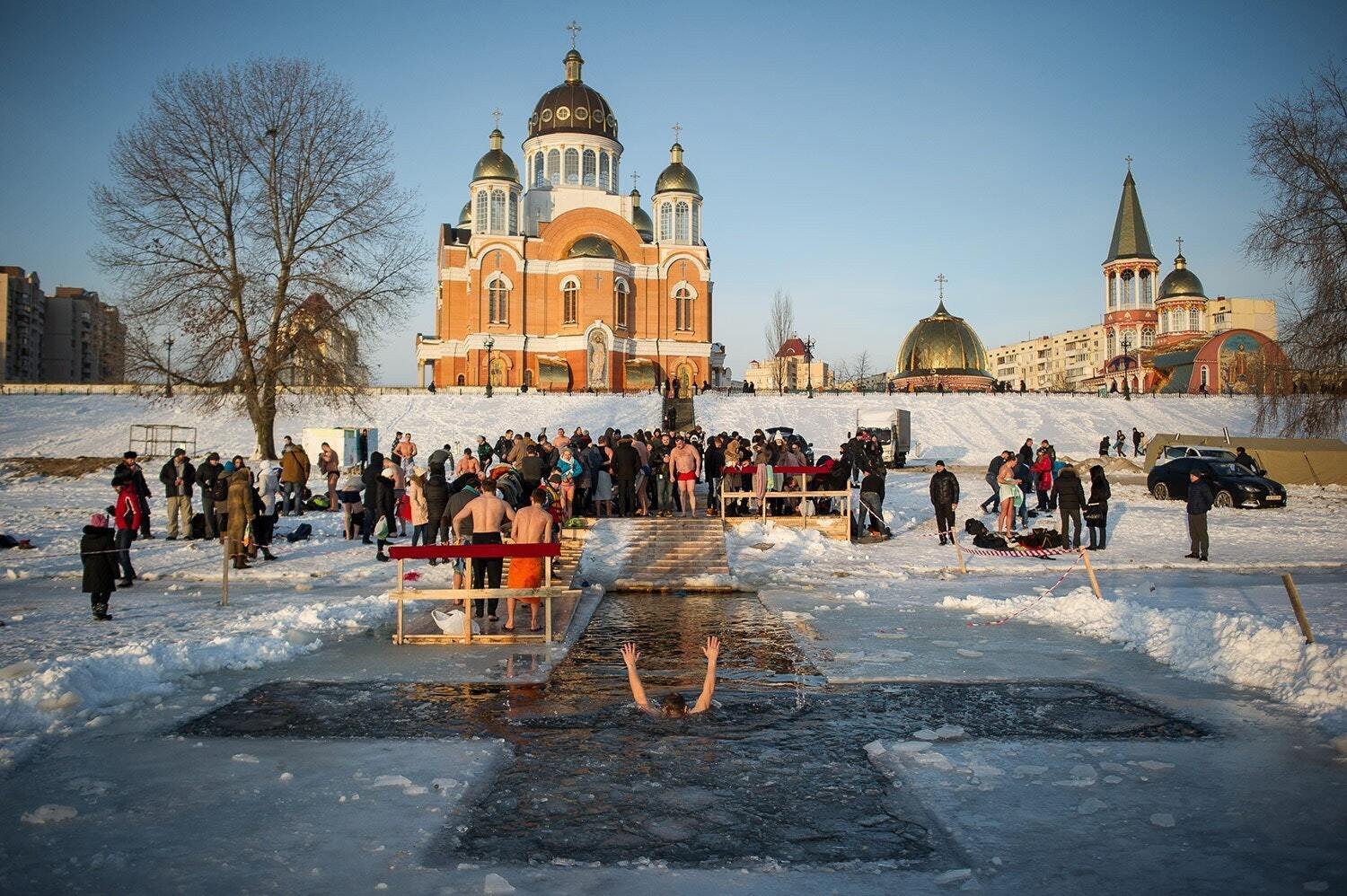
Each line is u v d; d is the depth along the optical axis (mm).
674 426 46438
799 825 6156
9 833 5980
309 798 6570
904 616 13984
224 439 47875
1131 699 9148
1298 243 33781
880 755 7465
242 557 18297
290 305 37344
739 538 22141
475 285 74562
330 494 28391
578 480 22969
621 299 74688
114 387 57656
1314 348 33562
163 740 7910
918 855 5703
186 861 5578
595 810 6414
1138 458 47500
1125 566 18953
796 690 9617
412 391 60250
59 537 23156
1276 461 37156
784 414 54562
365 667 10625
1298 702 8812
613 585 17672
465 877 5379
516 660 10992
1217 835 5926
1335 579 17062
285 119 37094
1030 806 6406
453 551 11883
